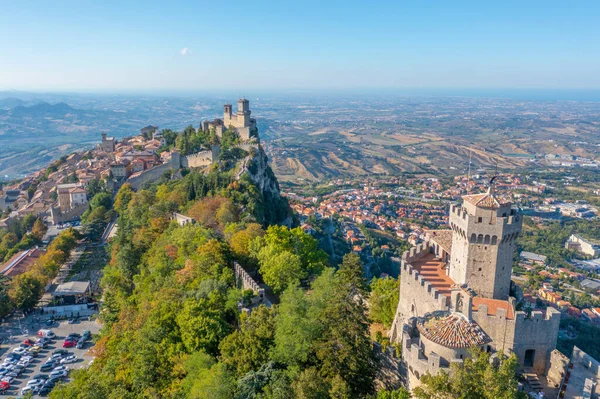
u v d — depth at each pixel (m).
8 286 165.75
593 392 66.69
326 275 97.94
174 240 143.50
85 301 174.38
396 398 60.75
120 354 102.19
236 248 128.12
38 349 139.75
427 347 63.38
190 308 93.19
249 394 70.12
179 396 78.38
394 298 99.88
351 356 70.81
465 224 81.94
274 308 88.88
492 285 82.38
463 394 54.12
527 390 68.12
